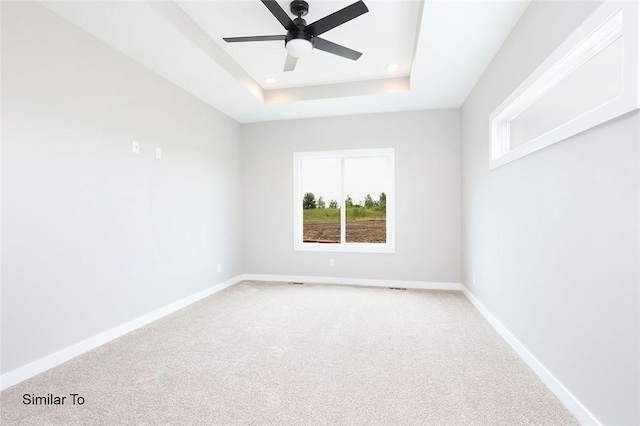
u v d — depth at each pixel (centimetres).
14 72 199
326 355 239
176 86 354
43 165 216
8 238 197
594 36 154
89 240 250
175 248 351
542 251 204
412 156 449
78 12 222
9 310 197
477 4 217
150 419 165
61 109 228
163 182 333
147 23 236
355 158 495
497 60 280
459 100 407
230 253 471
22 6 203
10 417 167
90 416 167
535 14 208
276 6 211
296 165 489
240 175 504
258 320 317
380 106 430
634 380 129
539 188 208
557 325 186
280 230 496
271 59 336
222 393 189
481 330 289
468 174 391
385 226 488
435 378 206
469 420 164
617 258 138
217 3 244
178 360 232
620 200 136
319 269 484
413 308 354
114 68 272
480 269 342
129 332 286
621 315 136
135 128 295
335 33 286
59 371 215
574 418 166
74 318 238
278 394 188
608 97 159
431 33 251
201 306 364
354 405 177
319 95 403
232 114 462
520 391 191
